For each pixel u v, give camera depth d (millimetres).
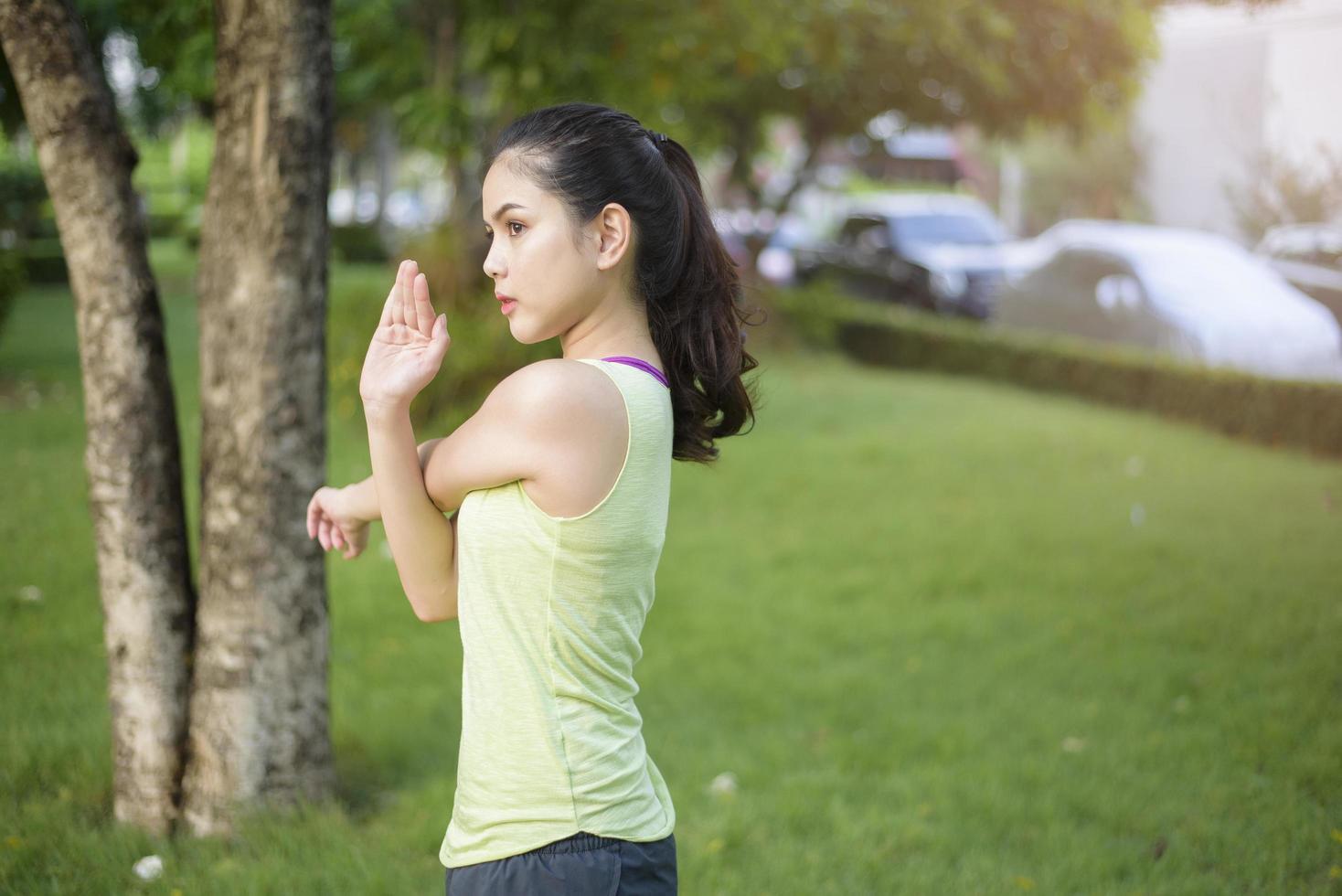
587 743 1462
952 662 4629
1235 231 11703
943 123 12367
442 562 1529
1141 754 3779
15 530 5465
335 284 11422
